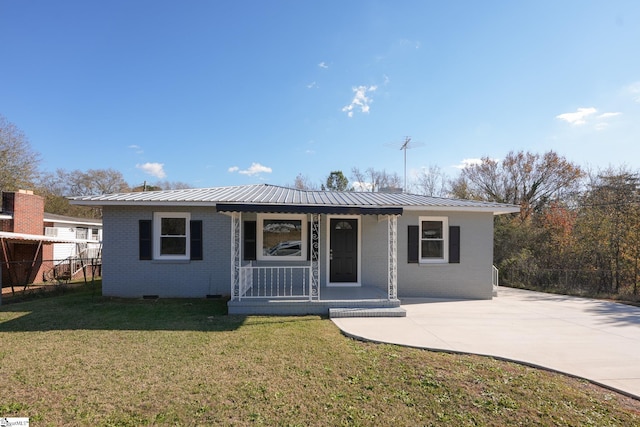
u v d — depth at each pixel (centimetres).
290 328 677
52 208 3092
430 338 612
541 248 1883
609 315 829
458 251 1096
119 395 381
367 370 461
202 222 1044
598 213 1733
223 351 535
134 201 973
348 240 1067
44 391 390
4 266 1475
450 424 328
